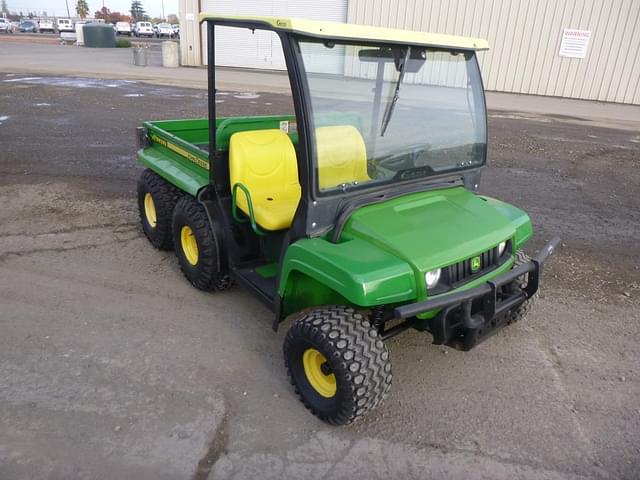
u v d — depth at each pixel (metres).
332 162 2.71
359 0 16.72
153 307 3.80
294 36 2.51
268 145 3.71
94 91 12.85
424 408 2.97
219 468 2.51
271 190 3.75
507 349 3.51
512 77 16.11
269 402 2.95
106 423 2.74
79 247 4.66
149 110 10.70
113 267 4.34
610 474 2.58
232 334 3.54
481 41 3.12
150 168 4.37
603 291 4.30
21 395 2.89
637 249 5.14
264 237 3.55
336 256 2.56
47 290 3.95
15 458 2.50
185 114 10.38
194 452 2.59
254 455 2.60
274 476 2.48
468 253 2.73
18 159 7.09
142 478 2.44
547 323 3.82
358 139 2.82
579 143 9.63
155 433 2.70
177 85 14.49
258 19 2.63
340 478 2.49
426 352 3.45
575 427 2.87
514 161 8.18
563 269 4.65
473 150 3.37
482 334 2.82
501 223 3.02
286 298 2.90
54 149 7.63
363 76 2.76
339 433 2.76
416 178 3.10
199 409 2.87
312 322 2.67
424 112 3.07
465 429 2.83
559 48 15.39
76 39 33.34
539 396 3.09
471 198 3.22
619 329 3.79
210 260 3.63
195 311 3.77
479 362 3.37
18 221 5.15
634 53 14.83
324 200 2.72
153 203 4.49
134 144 8.07
